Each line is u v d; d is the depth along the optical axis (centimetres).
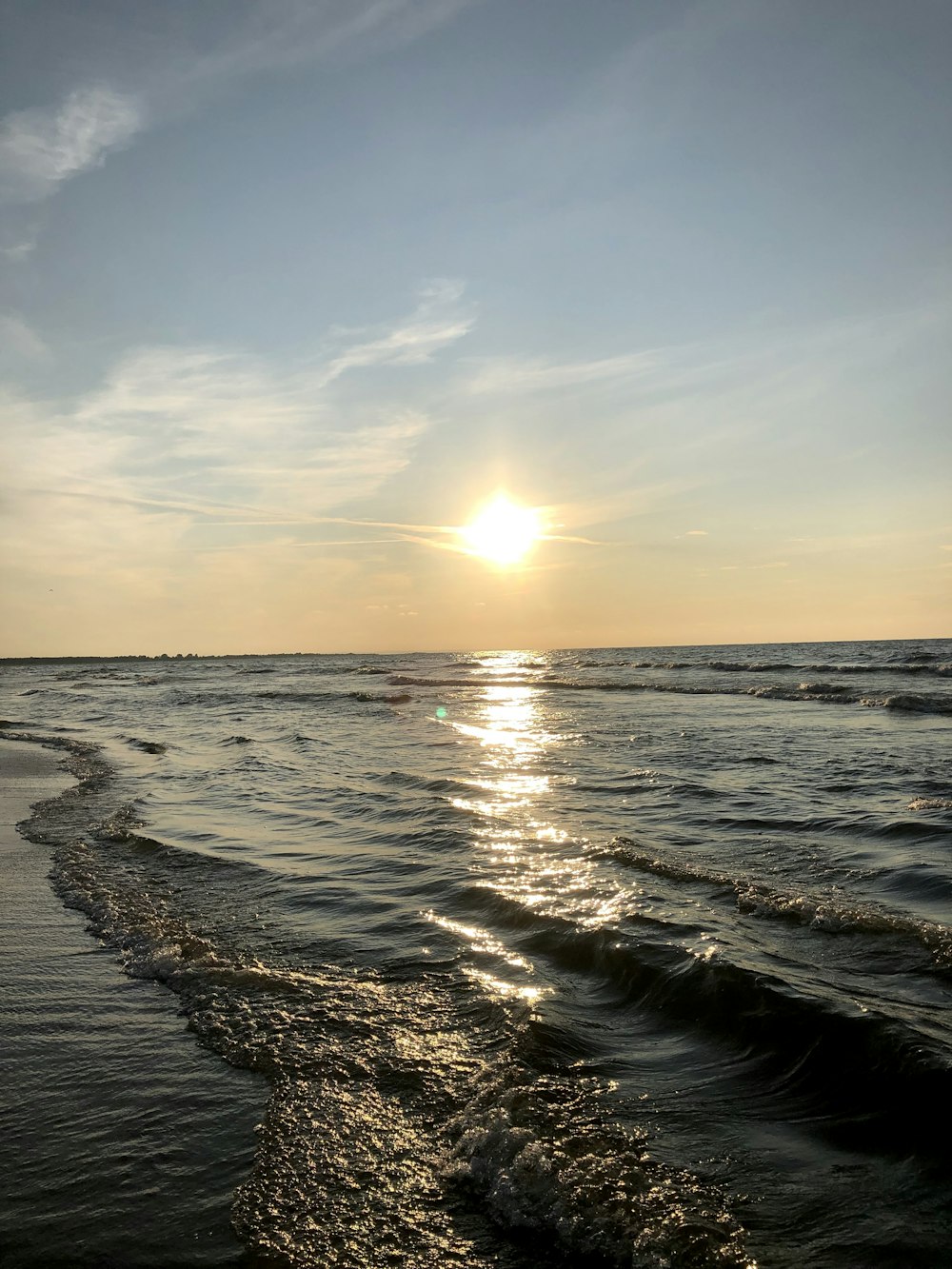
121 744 2319
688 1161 378
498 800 1247
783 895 722
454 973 616
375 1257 328
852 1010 486
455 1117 425
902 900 718
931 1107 393
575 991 580
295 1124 424
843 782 1286
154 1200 368
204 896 830
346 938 698
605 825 1048
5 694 5772
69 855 1011
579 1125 410
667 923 666
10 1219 358
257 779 1562
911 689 3005
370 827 1107
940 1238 316
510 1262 322
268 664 12756
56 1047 522
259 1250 334
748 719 2336
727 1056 474
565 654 10650
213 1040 525
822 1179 360
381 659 13588
